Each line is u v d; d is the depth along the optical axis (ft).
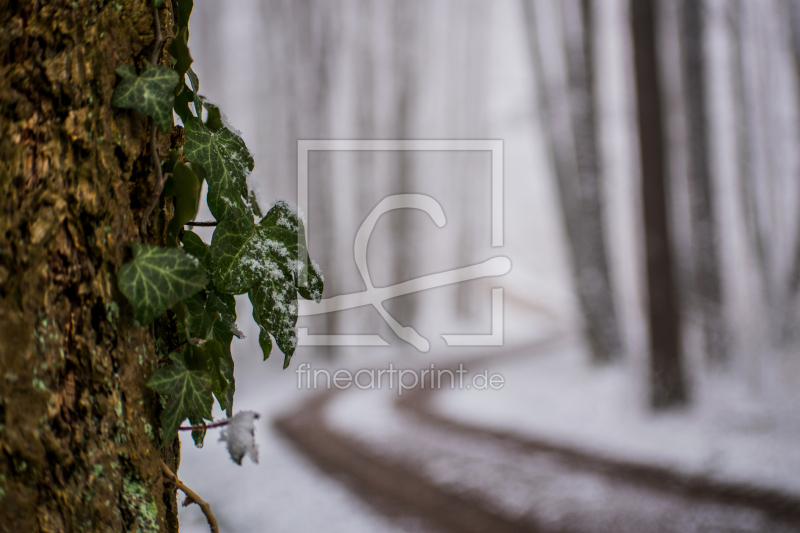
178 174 2.40
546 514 15.97
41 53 1.94
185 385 2.31
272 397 31.81
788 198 39.29
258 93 45.62
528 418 25.11
